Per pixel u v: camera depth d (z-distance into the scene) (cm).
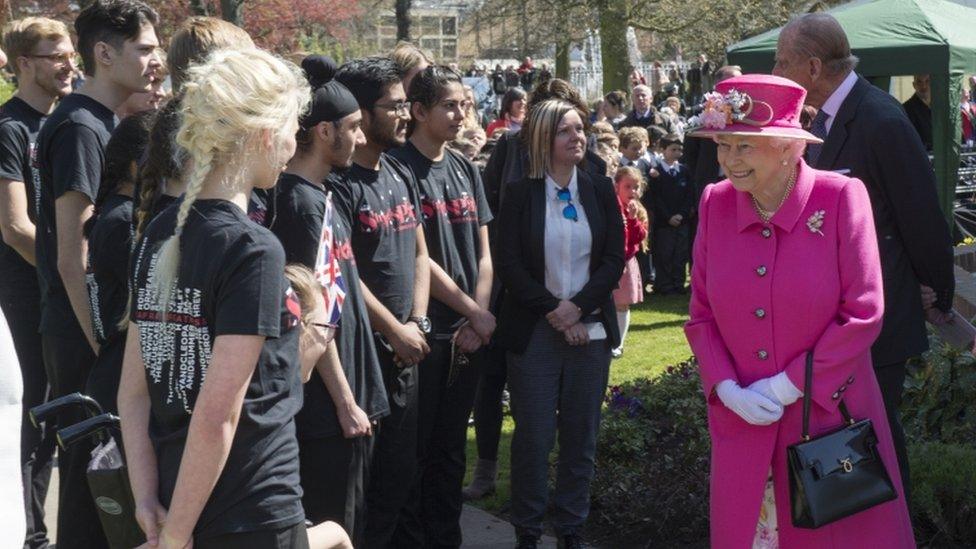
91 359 428
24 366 479
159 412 271
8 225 473
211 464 257
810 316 339
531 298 468
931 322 425
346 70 416
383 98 410
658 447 569
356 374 385
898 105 396
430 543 482
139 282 274
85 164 407
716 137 340
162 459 273
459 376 471
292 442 278
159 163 304
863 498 331
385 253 415
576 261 476
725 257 351
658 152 1252
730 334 352
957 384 543
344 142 376
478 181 490
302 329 334
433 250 460
